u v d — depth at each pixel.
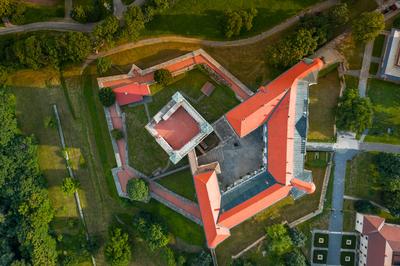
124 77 100.19
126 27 95.12
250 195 93.44
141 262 104.19
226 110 98.69
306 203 98.81
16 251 108.12
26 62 98.31
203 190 91.12
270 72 97.81
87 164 103.88
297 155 91.88
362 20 89.62
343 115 92.31
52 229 106.50
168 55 101.31
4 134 100.19
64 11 104.38
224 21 94.94
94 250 104.00
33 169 102.44
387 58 93.44
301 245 96.06
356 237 98.69
